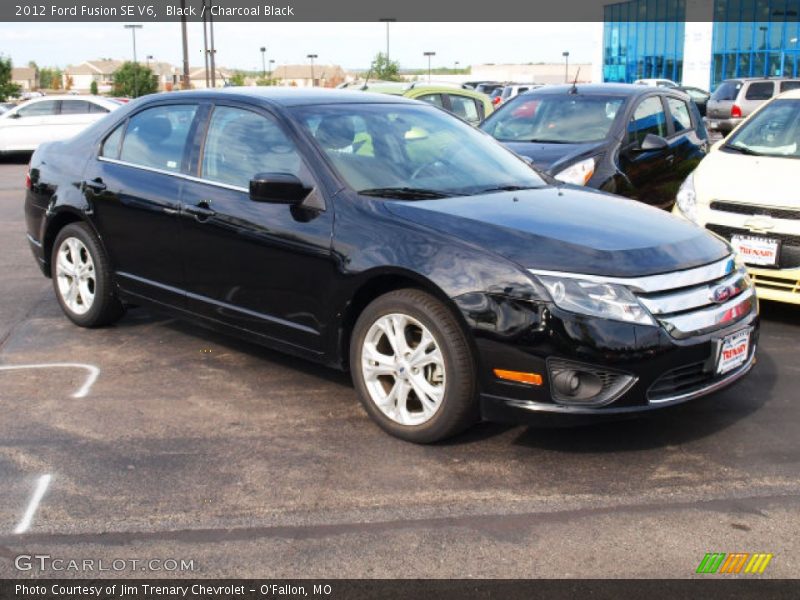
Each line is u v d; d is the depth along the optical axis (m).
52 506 3.49
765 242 5.81
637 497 3.57
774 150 6.64
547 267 3.69
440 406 3.90
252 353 5.44
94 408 4.53
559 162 7.64
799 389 4.84
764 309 6.52
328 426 4.30
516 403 3.72
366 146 4.68
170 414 4.46
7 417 4.40
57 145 6.12
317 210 4.34
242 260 4.64
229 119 4.95
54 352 5.45
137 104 5.61
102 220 5.49
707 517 3.41
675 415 4.45
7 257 8.59
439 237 3.92
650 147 7.77
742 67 38.62
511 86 32.25
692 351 3.79
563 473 3.79
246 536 3.27
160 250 5.14
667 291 3.79
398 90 12.24
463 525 3.35
